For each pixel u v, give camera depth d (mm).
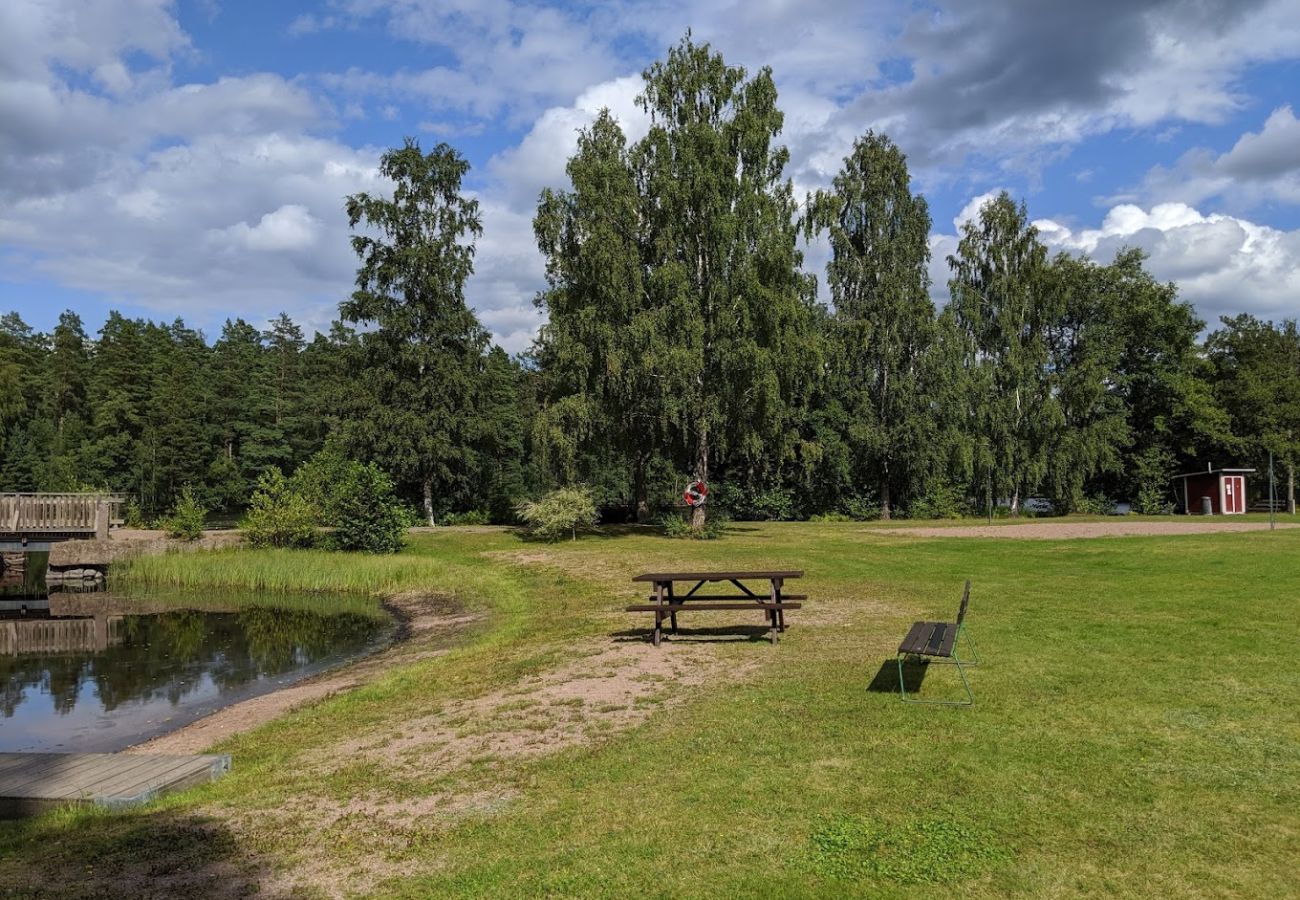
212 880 4879
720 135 31000
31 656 15586
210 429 69062
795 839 5051
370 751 7461
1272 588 14562
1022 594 15195
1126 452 53688
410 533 33156
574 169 30844
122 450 64750
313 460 38312
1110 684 8414
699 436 31312
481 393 44219
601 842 5117
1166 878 4496
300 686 12344
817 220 33562
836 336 44125
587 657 11102
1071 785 5777
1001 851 4828
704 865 4758
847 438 45094
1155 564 18859
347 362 43688
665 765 6449
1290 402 50812
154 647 16375
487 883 4660
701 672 9758
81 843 5535
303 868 4988
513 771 6578
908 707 7742
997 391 46500
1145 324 51469
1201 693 8008
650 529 34312
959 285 46594
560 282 32844
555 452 31094
